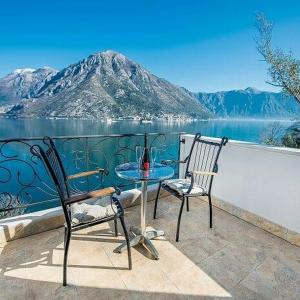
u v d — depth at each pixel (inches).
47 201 92.8
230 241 82.0
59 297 54.2
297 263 70.0
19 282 58.8
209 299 54.9
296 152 78.7
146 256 71.3
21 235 79.5
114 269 64.7
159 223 95.1
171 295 55.7
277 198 86.4
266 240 83.4
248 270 66.0
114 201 70.6
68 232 57.3
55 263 66.7
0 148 81.4
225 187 107.9
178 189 85.1
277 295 56.6
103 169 83.4
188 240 82.0
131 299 54.2
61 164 75.9
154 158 97.4
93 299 53.9
